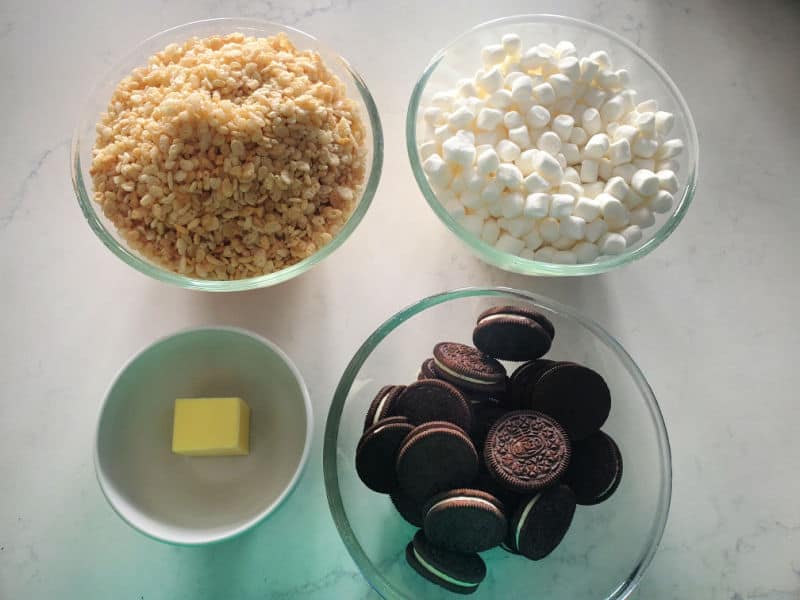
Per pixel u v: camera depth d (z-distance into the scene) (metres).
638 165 0.38
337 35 0.45
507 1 0.46
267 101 0.34
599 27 0.40
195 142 0.34
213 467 0.39
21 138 0.43
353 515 0.36
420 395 0.34
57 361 0.41
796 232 0.44
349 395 0.37
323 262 0.42
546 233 0.36
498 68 0.39
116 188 0.35
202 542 0.34
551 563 0.37
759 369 0.43
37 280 0.42
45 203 0.43
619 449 0.37
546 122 0.37
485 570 0.33
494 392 0.34
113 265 0.42
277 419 0.40
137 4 0.45
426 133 0.39
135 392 0.38
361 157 0.38
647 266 0.43
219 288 0.36
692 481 0.41
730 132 0.45
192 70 0.36
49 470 0.40
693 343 0.43
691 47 0.46
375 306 0.42
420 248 0.43
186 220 0.35
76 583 0.39
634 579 0.34
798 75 0.46
